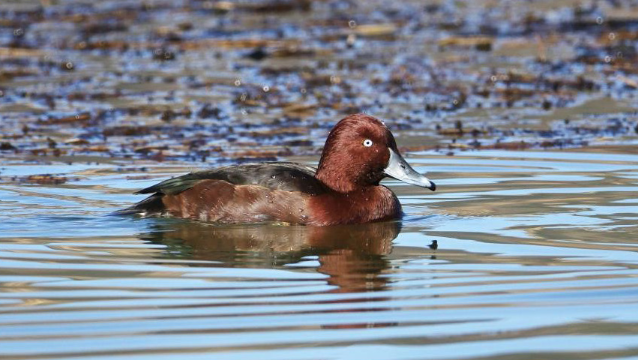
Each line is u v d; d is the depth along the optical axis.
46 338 9.05
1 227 12.90
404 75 24.36
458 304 9.91
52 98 22.38
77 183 15.45
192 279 10.77
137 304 9.93
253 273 10.99
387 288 10.43
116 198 14.53
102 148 18.08
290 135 19.22
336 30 29.69
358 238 12.58
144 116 20.89
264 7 32.53
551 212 13.55
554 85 23.22
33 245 12.09
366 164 13.60
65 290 10.36
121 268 11.16
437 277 10.79
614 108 21.30
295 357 8.66
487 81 23.83
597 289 10.28
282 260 11.53
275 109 21.50
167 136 19.14
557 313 9.64
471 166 16.56
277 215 13.37
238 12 32.38
